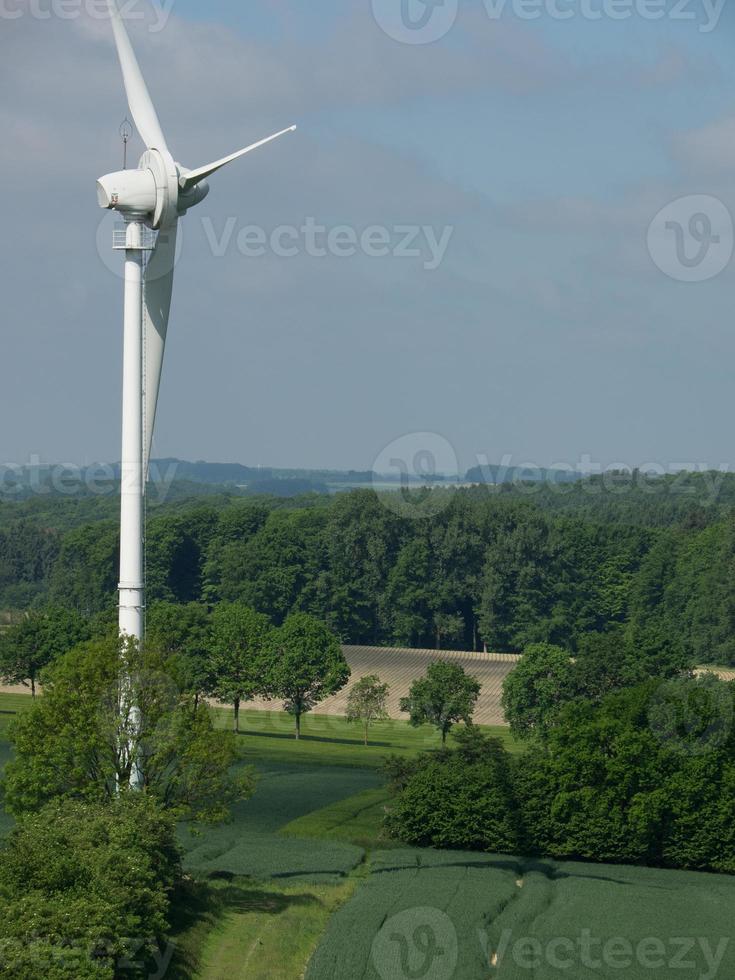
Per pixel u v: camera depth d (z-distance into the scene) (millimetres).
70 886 196625
